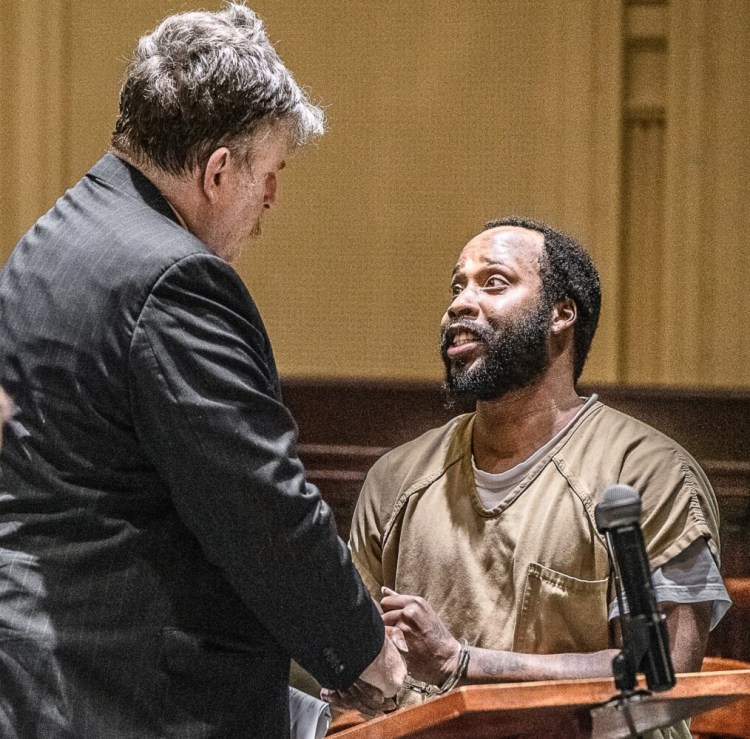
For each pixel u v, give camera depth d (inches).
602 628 288.8
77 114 633.6
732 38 593.0
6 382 234.4
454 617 296.8
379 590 315.3
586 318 313.1
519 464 305.4
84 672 224.5
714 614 291.0
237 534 224.2
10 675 223.1
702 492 295.1
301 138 255.3
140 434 225.9
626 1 605.0
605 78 604.7
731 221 593.6
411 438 501.0
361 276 626.2
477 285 306.3
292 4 628.1
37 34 631.8
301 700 264.7
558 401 309.4
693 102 596.1
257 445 225.1
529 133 612.7
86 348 228.1
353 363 626.8
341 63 625.6
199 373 224.8
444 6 619.5
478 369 299.7
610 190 603.5
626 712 214.4
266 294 631.8
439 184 620.7
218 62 242.2
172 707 226.4
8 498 231.1
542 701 214.2
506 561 296.5
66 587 226.4
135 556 228.1
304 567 226.2
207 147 242.8
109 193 245.4
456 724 217.5
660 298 606.9
